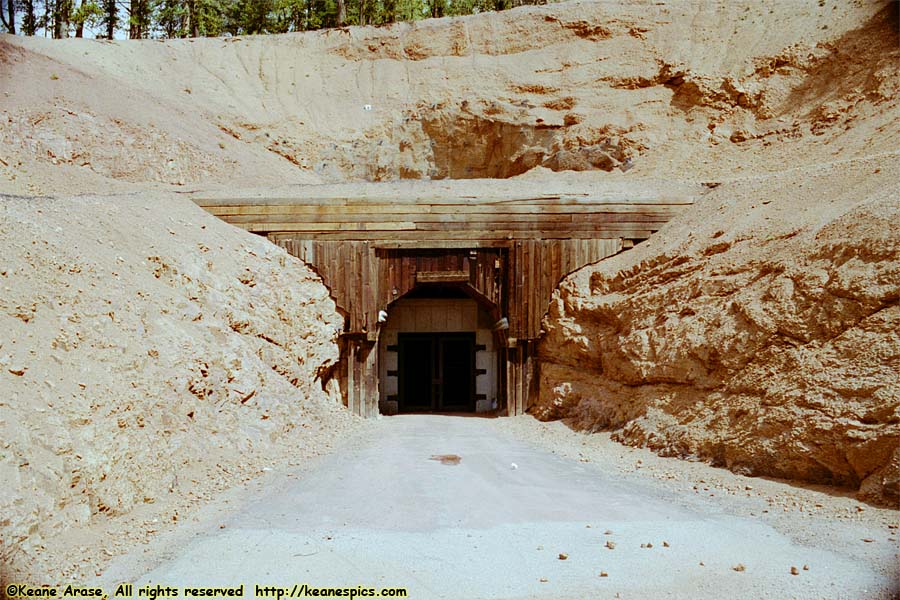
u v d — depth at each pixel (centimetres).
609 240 2039
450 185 2322
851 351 1099
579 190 2183
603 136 3084
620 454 1398
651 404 1486
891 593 681
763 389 1209
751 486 1080
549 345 2002
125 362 1120
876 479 943
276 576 747
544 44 3659
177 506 997
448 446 1534
